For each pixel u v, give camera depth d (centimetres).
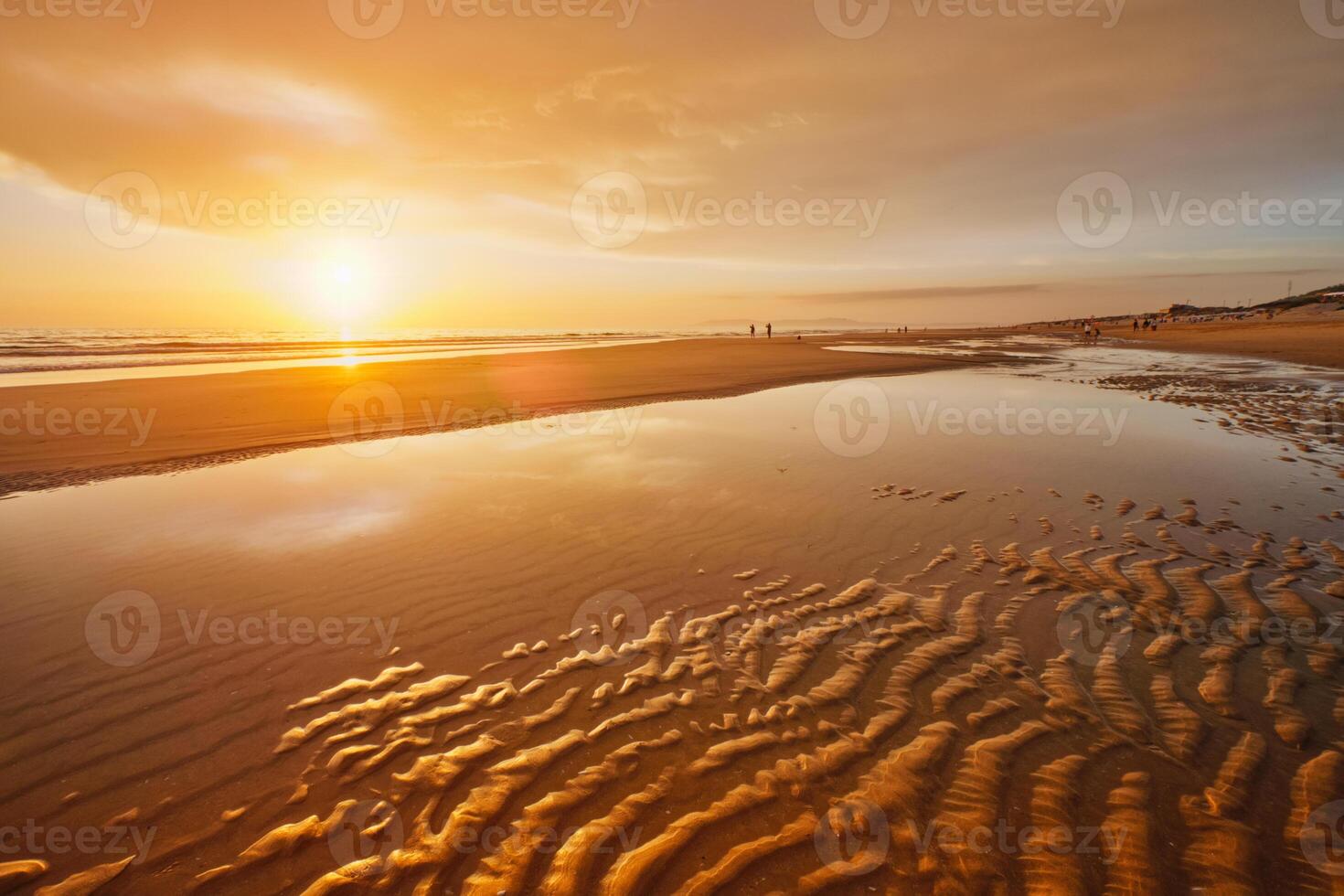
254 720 337
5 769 299
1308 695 342
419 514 686
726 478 830
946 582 504
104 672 382
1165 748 305
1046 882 234
